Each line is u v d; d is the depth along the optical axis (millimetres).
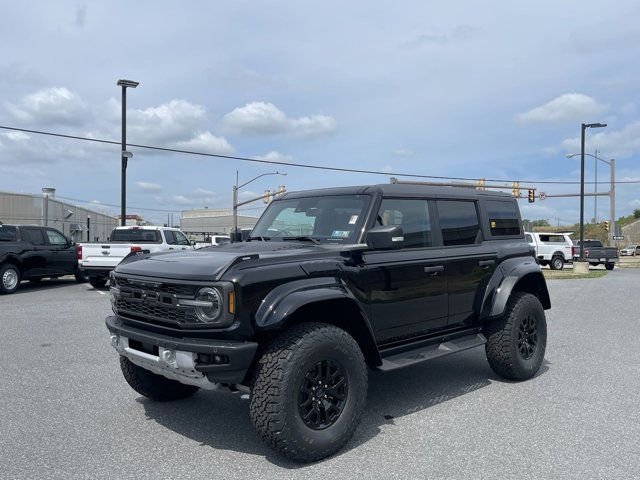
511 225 6176
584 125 30812
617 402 5105
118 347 4309
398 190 4934
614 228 41312
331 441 3801
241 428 4457
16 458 3846
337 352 3871
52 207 35969
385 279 4531
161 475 3578
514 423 4539
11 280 14383
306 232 4930
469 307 5375
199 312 3652
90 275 15188
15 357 6883
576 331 9008
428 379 5961
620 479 3492
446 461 3783
